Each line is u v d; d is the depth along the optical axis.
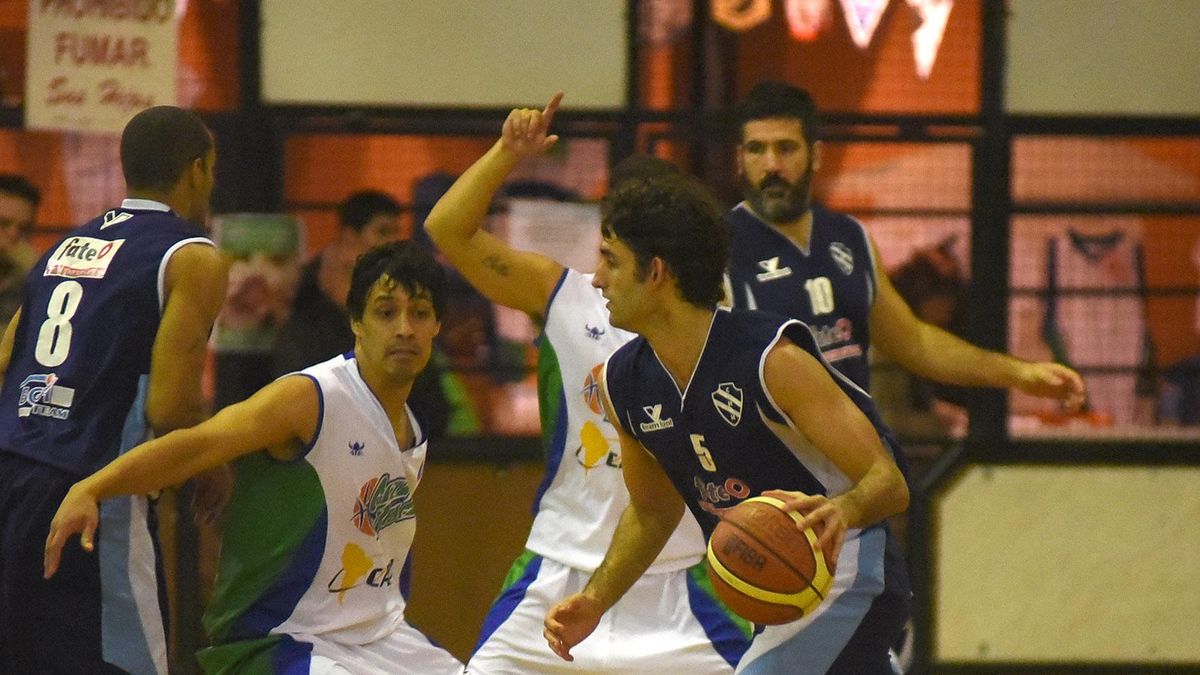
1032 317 18.89
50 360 12.29
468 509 18.55
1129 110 18.69
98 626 12.10
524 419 18.64
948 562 18.98
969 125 18.61
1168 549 19.08
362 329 11.80
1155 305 18.95
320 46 18.20
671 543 13.22
